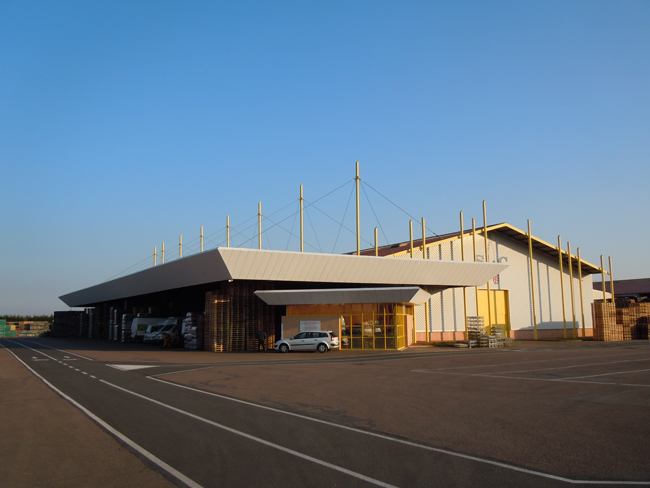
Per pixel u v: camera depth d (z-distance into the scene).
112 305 71.62
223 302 38.66
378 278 39.75
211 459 8.36
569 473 7.51
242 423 11.27
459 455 8.52
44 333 87.44
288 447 9.09
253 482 7.14
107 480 7.39
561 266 52.47
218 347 38.09
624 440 9.41
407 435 10.02
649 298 59.81
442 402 13.84
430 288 46.12
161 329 48.94
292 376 20.50
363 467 7.84
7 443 9.69
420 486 6.92
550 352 32.34
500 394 15.10
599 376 18.94
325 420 11.56
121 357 33.12
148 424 11.29
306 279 37.59
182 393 16.23
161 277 44.25
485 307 50.69
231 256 34.09
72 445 9.48
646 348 35.22
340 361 27.61
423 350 36.50
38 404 14.33
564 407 12.80
